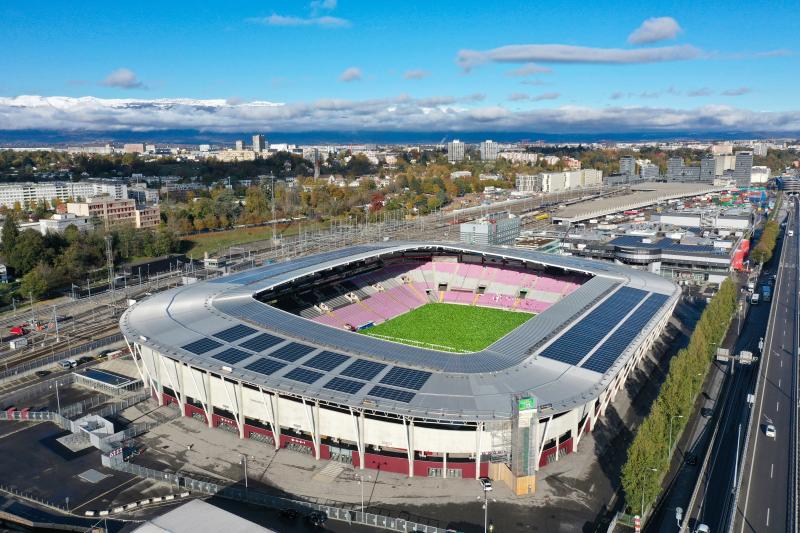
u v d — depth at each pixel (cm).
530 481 10944
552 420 11688
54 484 11412
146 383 15512
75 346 19475
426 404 11219
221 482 11344
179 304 16512
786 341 19062
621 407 14425
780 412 14188
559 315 16450
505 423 10994
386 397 11444
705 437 13088
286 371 12456
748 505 10600
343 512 10300
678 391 12506
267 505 10719
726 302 18950
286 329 14725
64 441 13050
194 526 8356
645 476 9869
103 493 11119
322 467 11912
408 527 9956
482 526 10062
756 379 16100
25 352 18950
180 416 14075
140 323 15175
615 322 16000
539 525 10094
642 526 10038
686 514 10250
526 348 13962
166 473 11612
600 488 11162
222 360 12962
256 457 12281
